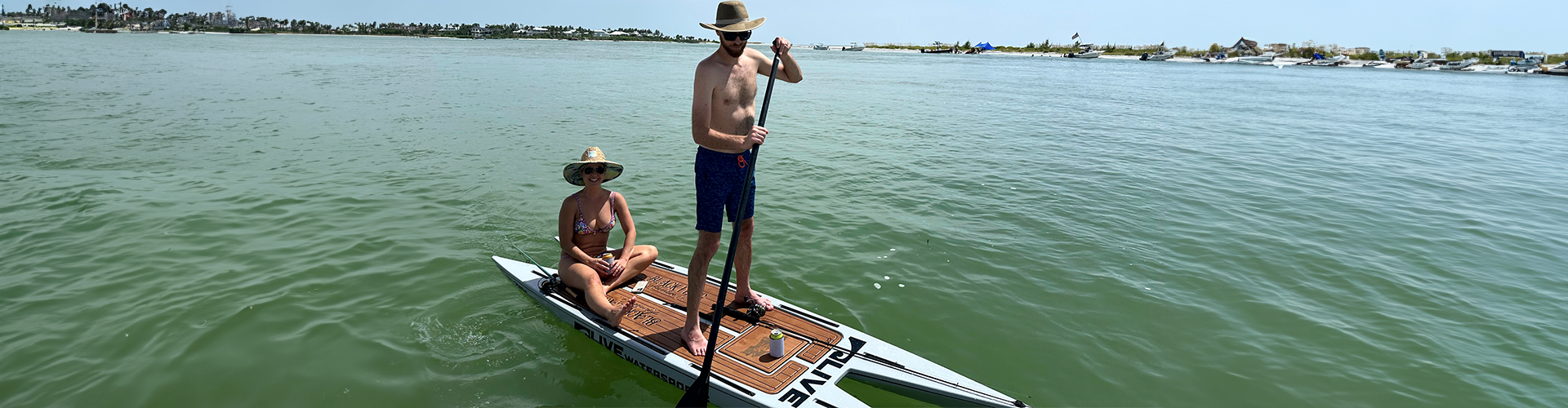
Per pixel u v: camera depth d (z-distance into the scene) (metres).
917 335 4.26
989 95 24.88
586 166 4.21
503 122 13.68
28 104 14.80
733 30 3.27
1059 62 77.88
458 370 3.69
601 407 3.43
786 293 4.81
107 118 12.72
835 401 3.31
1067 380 3.79
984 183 8.50
